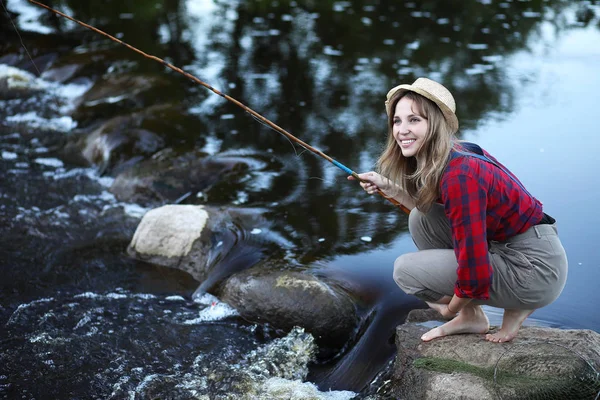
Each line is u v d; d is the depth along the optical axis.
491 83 6.68
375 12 9.27
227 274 4.11
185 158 5.47
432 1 9.60
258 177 5.24
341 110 6.36
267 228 4.49
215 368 3.43
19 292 4.09
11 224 4.87
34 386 3.29
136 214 5.04
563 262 2.76
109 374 3.39
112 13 9.56
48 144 6.21
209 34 8.64
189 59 7.77
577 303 3.48
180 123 6.13
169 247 4.42
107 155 5.73
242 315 3.78
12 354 3.53
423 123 2.62
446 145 2.60
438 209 2.93
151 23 9.14
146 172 5.34
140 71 7.44
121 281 4.23
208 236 4.40
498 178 2.60
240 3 10.01
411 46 7.89
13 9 9.60
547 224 2.77
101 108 6.58
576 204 4.44
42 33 8.72
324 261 4.06
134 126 6.02
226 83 7.07
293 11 9.48
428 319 3.40
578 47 7.61
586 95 6.30
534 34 8.10
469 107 6.13
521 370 2.84
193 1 10.12
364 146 5.63
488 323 3.11
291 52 7.93
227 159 5.45
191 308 3.95
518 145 5.36
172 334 3.70
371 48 7.89
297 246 4.25
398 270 2.95
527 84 6.62
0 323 3.79
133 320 3.83
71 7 9.80
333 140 5.77
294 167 5.39
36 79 7.64
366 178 3.01
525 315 2.94
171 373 3.40
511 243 2.75
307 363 3.48
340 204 4.82
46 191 5.38
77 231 4.81
